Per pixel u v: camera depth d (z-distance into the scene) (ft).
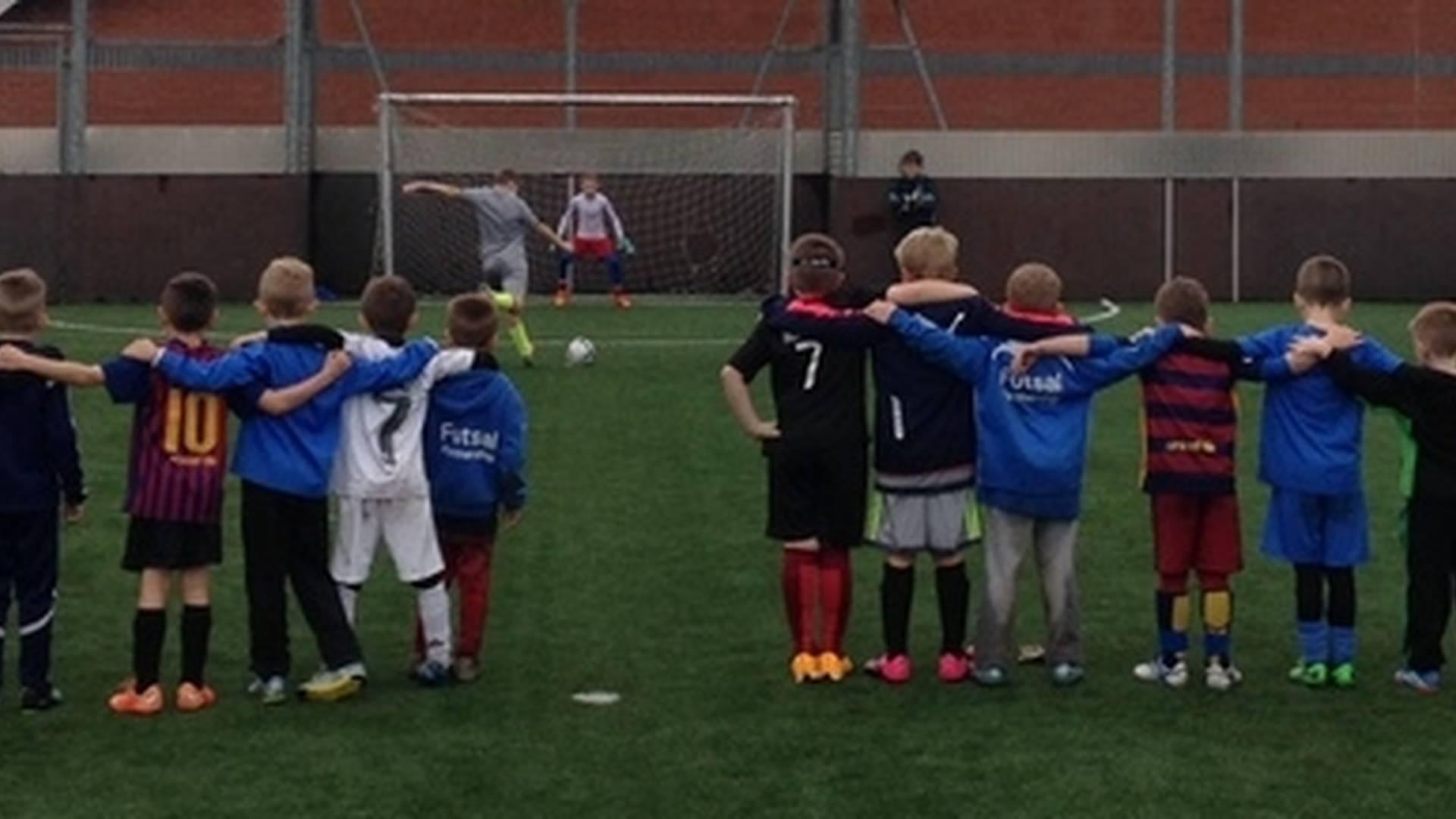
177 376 24.25
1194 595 30.76
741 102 86.99
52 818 20.79
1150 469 25.79
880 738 23.73
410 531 25.72
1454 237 97.40
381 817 20.84
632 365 61.87
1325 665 26.13
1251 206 97.40
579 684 26.27
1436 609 25.80
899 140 100.17
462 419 26.07
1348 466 25.71
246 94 98.48
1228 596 25.99
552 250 97.14
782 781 22.07
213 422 24.66
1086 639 28.84
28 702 24.89
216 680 26.45
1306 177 98.22
